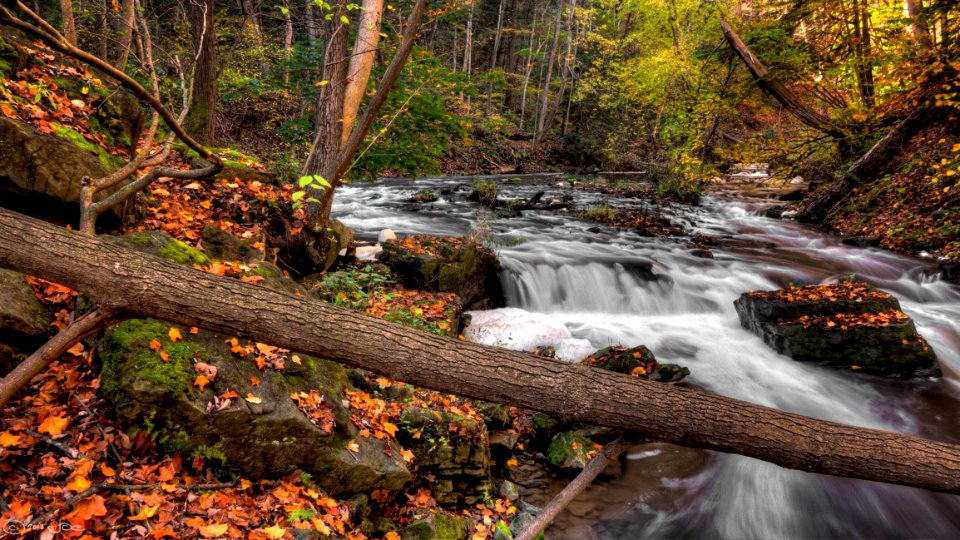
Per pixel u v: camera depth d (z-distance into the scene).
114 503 2.40
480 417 4.63
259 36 15.44
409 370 2.47
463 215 14.22
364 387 4.25
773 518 4.44
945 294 9.16
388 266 7.38
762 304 7.51
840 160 15.70
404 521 3.49
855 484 4.77
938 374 6.50
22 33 4.62
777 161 15.91
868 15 14.05
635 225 13.75
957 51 11.02
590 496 4.52
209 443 2.83
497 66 38.03
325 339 2.41
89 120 4.68
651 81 21.11
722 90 16.12
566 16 33.94
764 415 2.54
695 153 19.23
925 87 12.02
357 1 8.02
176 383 2.78
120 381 2.70
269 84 9.25
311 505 2.99
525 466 4.84
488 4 38.78
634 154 28.58
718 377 6.51
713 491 4.67
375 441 3.62
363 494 3.37
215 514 2.57
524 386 2.52
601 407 2.50
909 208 12.30
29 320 2.93
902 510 4.54
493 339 6.66
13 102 3.93
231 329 2.37
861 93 14.46
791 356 6.92
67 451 2.52
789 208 16.48
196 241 4.70
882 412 5.90
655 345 7.32
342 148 6.50
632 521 4.30
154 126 3.17
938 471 2.42
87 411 2.73
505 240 10.70
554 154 31.98
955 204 11.24
